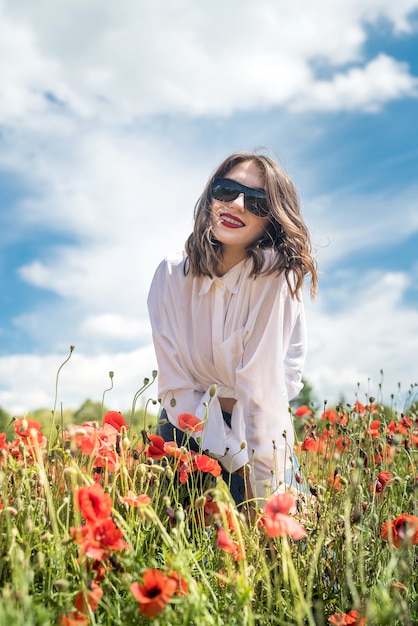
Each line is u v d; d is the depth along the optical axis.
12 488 2.22
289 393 3.20
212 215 3.02
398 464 3.37
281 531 1.84
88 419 4.80
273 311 3.01
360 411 3.53
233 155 3.10
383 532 2.18
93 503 1.82
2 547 1.96
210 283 3.01
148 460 2.33
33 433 2.03
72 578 1.89
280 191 3.07
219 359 3.00
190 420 2.60
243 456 2.90
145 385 2.57
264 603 2.18
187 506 2.69
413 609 2.03
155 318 3.16
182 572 1.75
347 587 2.18
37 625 1.62
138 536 2.07
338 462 2.67
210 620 1.70
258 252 3.00
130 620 1.76
